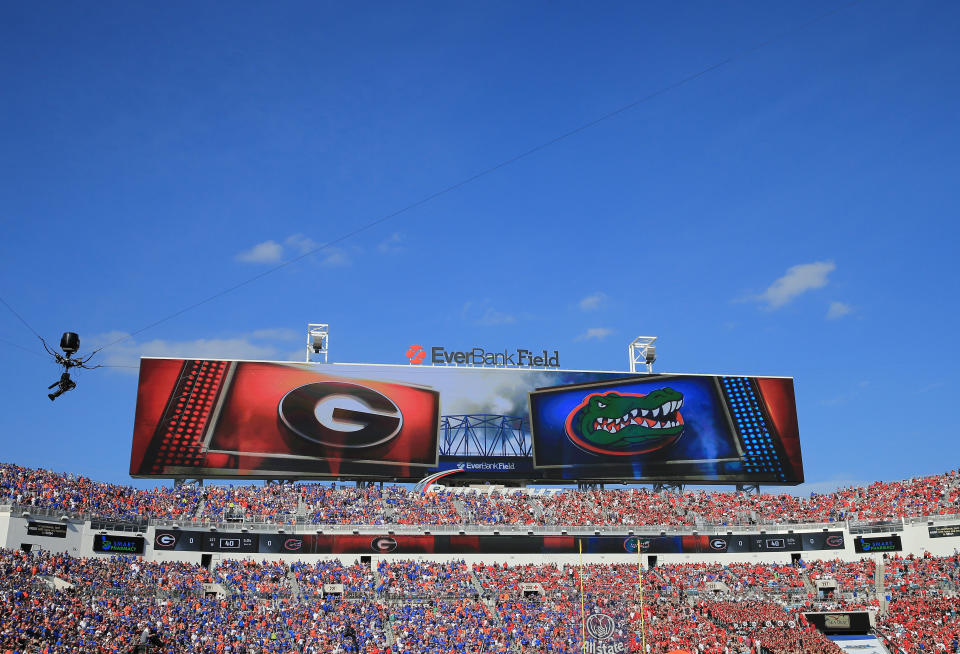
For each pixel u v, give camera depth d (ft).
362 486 264.11
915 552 237.66
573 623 208.13
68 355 97.45
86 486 225.97
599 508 265.95
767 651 200.23
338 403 254.47
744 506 271.28
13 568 176.24
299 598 212.23
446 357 272.10
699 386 276.62
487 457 259.39
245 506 240.73
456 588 225.76
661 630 208.03
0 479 205.57
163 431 239.91
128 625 168.86
